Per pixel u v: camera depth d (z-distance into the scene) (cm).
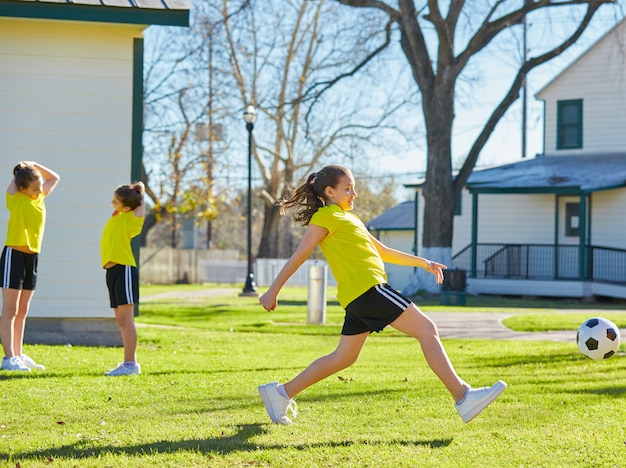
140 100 1080
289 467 424
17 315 795
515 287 2692
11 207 777
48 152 1062
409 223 3862
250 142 2777
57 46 1064
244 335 1291
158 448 464
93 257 1066
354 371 837
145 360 909
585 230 2602
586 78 2977
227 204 4622
